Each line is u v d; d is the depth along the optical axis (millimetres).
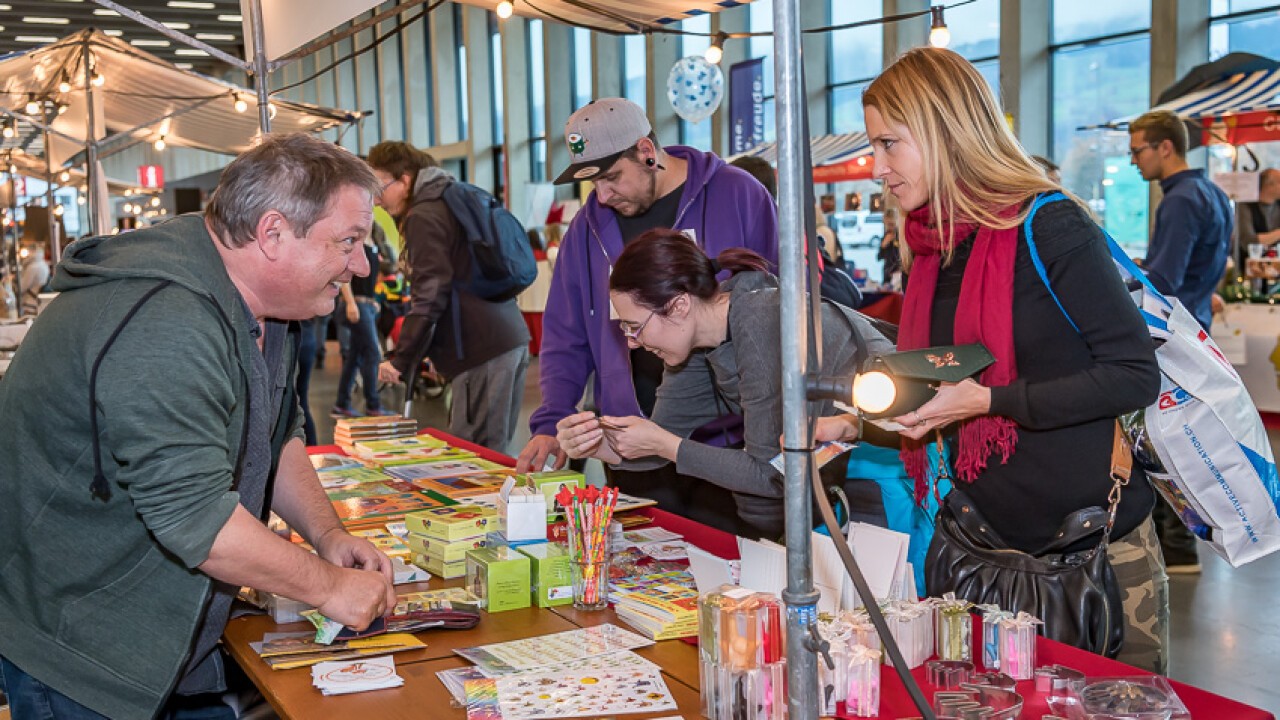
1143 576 1917
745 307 2186
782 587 1723
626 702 1525
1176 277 4703
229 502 1627
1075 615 1750
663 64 14055
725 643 1448
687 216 3033
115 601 1695
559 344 3221
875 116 1903
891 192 1970
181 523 1574
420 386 10188
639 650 1747
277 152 1697
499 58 18078
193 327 1604
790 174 1087
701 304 2221
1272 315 7164
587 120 2881
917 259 2016
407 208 4297
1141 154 4816
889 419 1767
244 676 2350
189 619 1702
